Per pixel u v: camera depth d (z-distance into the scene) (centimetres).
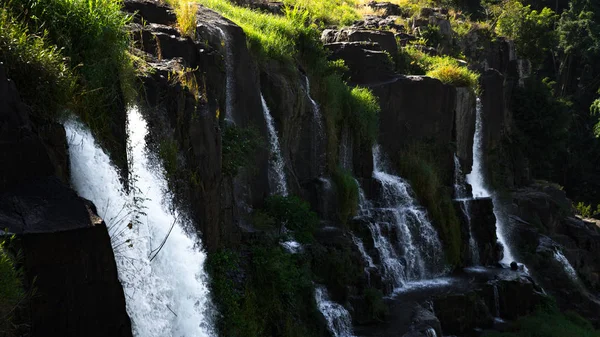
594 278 2980
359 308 1594
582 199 4531
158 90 1144
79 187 889
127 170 1007
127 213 938
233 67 1595
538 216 3003
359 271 1662
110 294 758
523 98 3572
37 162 775
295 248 1535
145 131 1091
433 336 1570
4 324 650
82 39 1041
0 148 748
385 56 2462
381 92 2323
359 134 2111
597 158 4666
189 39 1381
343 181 1903
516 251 2667
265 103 1773
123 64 1071
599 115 4744
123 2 1437
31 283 700
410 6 3828
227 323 1197
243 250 1405
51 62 918
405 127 2377
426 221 2162
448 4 4447
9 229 700
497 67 3778
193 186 1212
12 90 784
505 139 3388
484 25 3897
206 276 1192
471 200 2397
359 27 2947
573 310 2498
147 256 981
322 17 3097
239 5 2581
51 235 715
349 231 1841
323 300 1544
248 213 1542
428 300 1812
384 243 1950
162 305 995
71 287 729
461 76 2661
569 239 3012
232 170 1415
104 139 986
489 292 2036
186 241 1123
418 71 2741
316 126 1934
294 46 2072
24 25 1008
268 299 1358
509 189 3194
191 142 1220
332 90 2047
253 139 1566
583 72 5272
